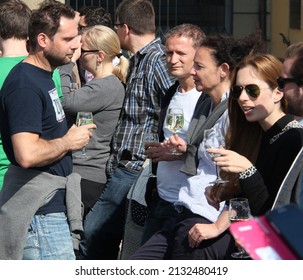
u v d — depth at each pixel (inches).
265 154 265.4
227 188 285.4
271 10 752.3
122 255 384.8
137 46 441.1
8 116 304.5
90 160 411.5
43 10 311.3
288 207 128.5
